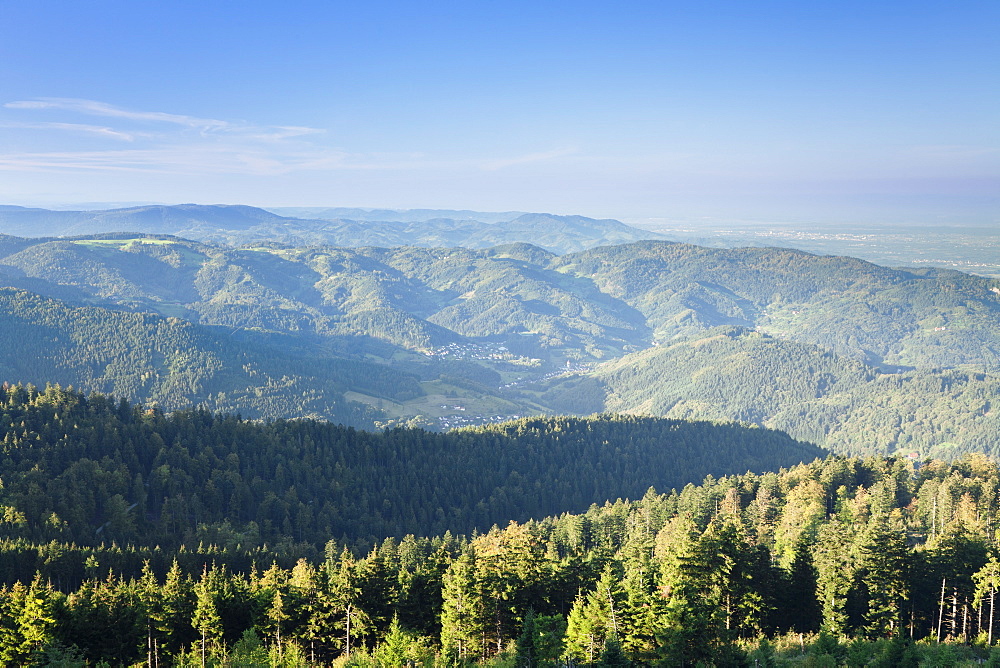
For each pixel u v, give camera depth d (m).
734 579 100.25
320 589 106.56
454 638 98.44
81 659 91.75
